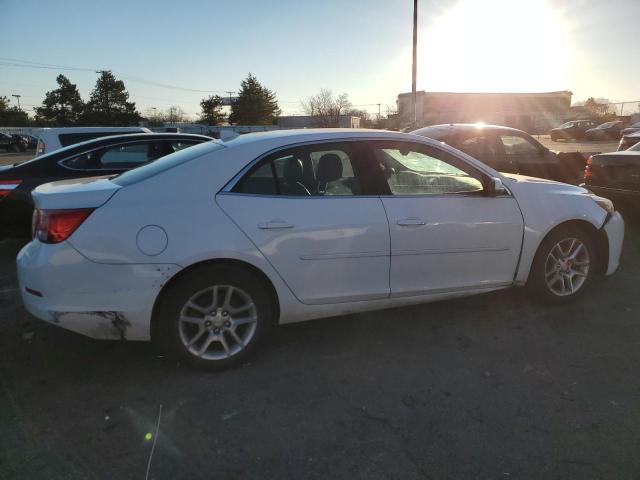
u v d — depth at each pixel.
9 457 2.49
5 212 5.79
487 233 3.84
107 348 3.62
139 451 2.54
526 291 4.48
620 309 4.31
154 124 62.62
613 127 37.50
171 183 3.16
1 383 3.17
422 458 2.49
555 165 8.41
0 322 4.05
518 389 3.10
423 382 3.19
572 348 3.62
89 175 6.22
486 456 2.51
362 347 3.67
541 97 65.12
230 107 84.62
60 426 2.74
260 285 3.29
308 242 3.31
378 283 3.57
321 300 3.45
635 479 2.34
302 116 59.16
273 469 2.42
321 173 3.50
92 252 2.95
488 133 8.03
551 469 2.41
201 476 2.38
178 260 3.02
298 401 2.98
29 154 33.53
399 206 3.57
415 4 20.17
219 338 3.25
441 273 3.76
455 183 3.87
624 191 6.81
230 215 3.15
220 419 2.81
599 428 2.71
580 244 4.30
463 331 3.92
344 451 2.55
